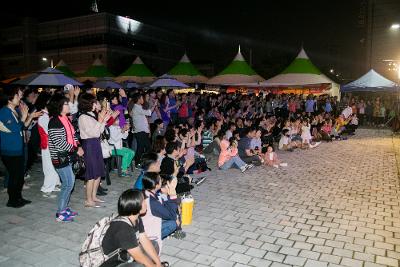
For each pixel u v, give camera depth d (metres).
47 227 5.30
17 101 6.04
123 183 7.70
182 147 8.38
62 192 5.51
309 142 13.43
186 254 4.52
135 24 51.97
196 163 8.93
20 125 6.13
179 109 13.65
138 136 8.88
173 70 18.33
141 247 3.46
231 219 5.74
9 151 5.93
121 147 8.23
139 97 8.88
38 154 10.34
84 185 7.50
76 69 49.69
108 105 6.68
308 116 15.24
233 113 14.64
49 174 6.80
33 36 52.31
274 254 4.57
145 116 9.04
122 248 3.17
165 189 5.15
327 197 7.04
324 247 4.80
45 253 4.50
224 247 4.73
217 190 7.39
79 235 5.04
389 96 24.14
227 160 9.30
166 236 4.83
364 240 5.04
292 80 17.14
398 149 13.24
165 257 4.43
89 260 3.22
